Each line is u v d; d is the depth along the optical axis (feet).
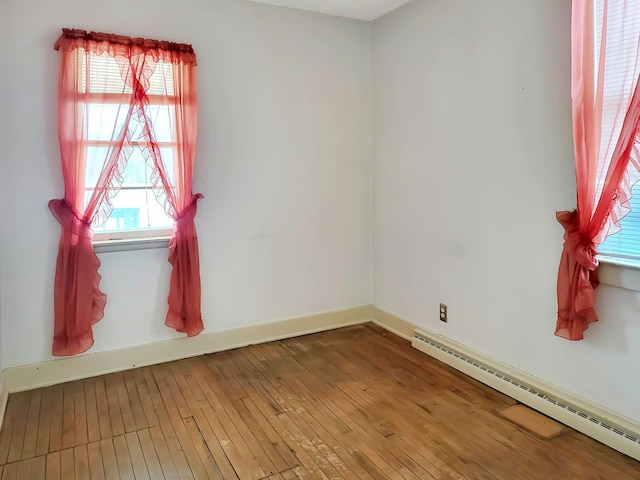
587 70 6.51
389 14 11.10
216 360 10.19
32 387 8.92
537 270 7.95
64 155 8.53
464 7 9.02
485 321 9.06
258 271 11.02
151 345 9.96
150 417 7.86
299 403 8.29
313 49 11.13
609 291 6.85
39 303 8.89
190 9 9.67
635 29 6.16
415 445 6.99
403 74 10.81
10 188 8.51
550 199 7.64
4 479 6.30
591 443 6.97
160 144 9.37
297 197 11.32
